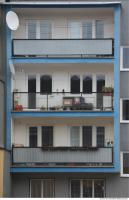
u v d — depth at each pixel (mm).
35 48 31500
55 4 31312
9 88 31219
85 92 31812
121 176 31328
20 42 31484
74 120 32156
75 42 31531
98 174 31406
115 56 31328
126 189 31312
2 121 30281
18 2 31219
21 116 31234
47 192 31531
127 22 31688
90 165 30969
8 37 31328
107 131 32188
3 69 30984
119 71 31344
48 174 31469
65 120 32188
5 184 29578
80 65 31859
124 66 31547
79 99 31641
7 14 30875
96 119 31984
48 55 31531
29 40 31531
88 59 31297
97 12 32094
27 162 30922
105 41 31453
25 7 31438
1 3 31062
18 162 30938
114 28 31594
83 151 31016
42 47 31516
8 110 31172
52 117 31609
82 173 31422
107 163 30969
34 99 31797
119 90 31297
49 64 31672
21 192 31422
